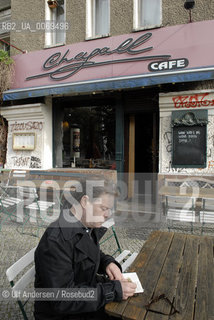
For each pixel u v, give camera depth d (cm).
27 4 722
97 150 708
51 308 144
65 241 140
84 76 629
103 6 654
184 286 155
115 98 650
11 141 740
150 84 531
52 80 666
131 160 670
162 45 554
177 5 549
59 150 732
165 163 567
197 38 527
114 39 603
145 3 607
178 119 544
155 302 139
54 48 671
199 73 495
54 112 718
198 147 532
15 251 370
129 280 159
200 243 228
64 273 135
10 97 686
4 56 711
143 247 217
